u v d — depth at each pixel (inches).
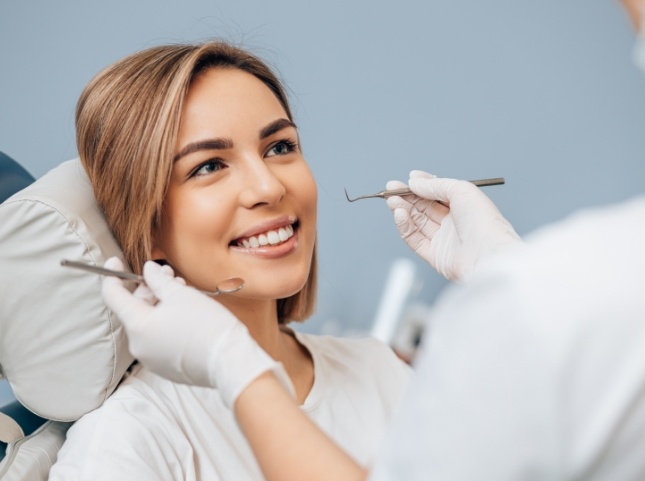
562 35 80.4
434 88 81.0
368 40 80.3
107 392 45.3
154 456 42.4
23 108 78.7
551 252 19.9
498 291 19.8
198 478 44.4
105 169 46.2
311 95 80.8
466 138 81.7
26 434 47.8
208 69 46.5
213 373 29.0
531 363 19.0
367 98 81.0
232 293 46.5
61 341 43.8
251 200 44.8
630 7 20.6
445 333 21.0
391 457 22.2
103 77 47.3
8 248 42.6
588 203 82.7
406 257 81.2
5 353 44.6
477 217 43.1
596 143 81.7
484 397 19.8
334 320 81.4
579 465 19.5
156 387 46.8
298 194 47.1
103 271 33.2
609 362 18.8
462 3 79.9
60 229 42.3
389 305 81.2
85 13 77.8
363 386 52.9
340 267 81.7
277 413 26.5
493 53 80.7
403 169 81.7
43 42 78.0
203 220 45.1
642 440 19.3
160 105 44.5
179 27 78.7
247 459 46.1
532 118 81.7
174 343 30.3
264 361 28.2
